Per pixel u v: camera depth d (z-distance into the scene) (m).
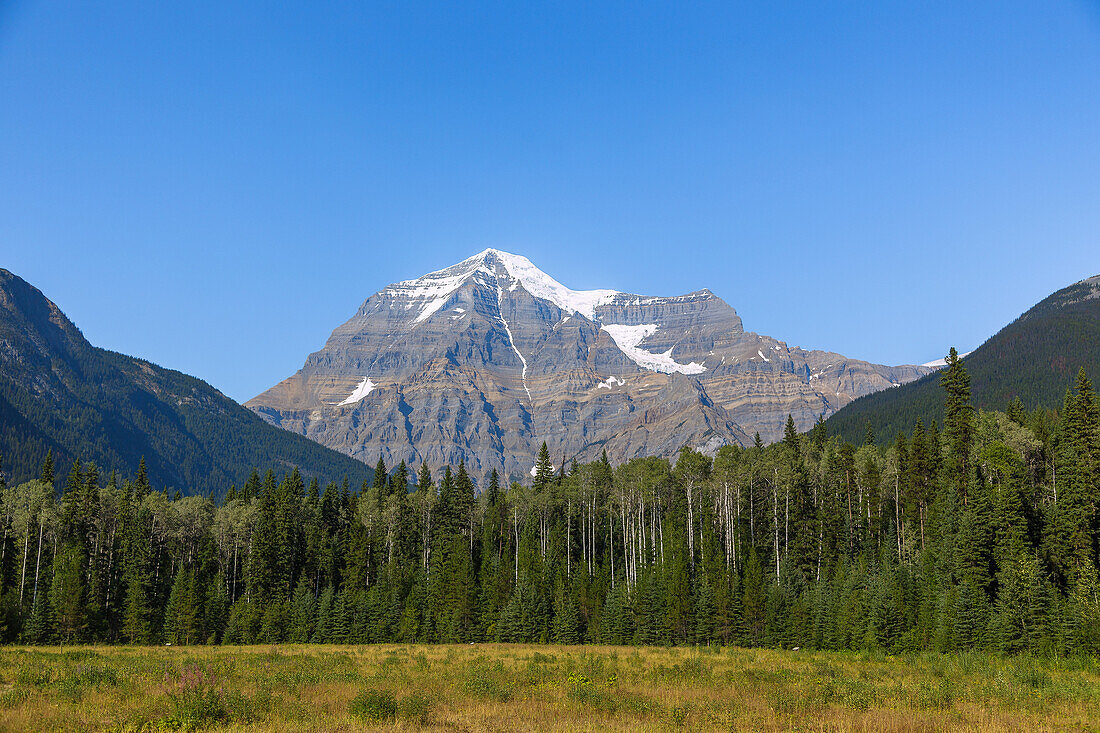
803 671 69.19
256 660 79.50
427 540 159.88
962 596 92.62
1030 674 61.12
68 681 52.09
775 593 110.69
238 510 156.12
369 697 42.06
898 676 66.00
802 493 134.12
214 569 154.12
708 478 147.50
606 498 160.38
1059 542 100.31
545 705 45.31
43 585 137.12
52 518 142.38
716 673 65.75
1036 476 127.81
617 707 44.81
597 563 149.12
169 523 151.25
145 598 129.50
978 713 44.34
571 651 99.06
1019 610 88.38
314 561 153.00
